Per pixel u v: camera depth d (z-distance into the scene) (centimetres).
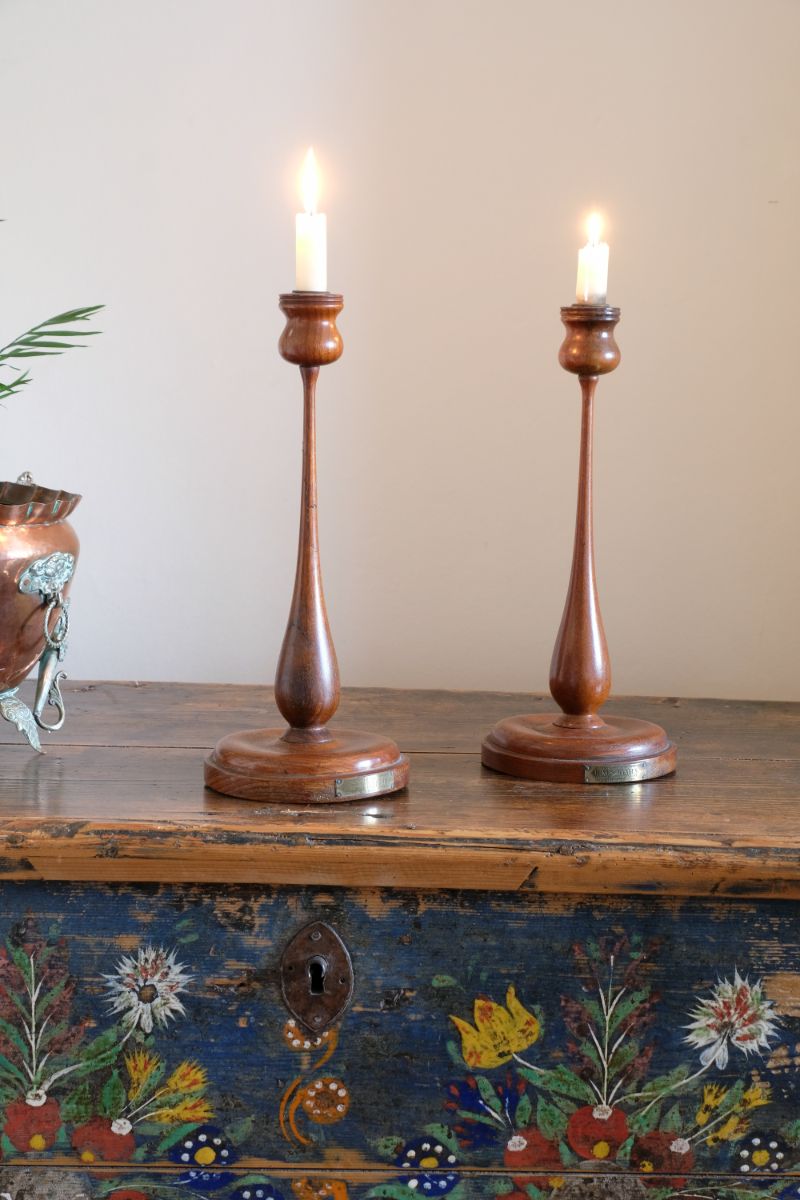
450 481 147
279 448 146
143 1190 92
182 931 91
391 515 148
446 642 150
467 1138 92
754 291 143
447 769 108
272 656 150
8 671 104
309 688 99
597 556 148
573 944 91
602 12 139
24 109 140
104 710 126
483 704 133
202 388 145
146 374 145
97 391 145
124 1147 92
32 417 146
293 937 91
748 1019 91
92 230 142
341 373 145
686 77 140
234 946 91
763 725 127
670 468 146
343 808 96
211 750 112
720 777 107
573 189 141
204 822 91
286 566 148
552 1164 92
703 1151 92
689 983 91
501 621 149
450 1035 91
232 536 148
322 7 139
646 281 143
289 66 140
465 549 148
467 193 141
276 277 143
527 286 143
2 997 91
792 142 140
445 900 91
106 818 92
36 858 89
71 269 143
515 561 148
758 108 140
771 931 91
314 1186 92
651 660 150
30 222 142
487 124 140
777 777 108
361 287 143
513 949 91
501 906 91
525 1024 91
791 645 149
